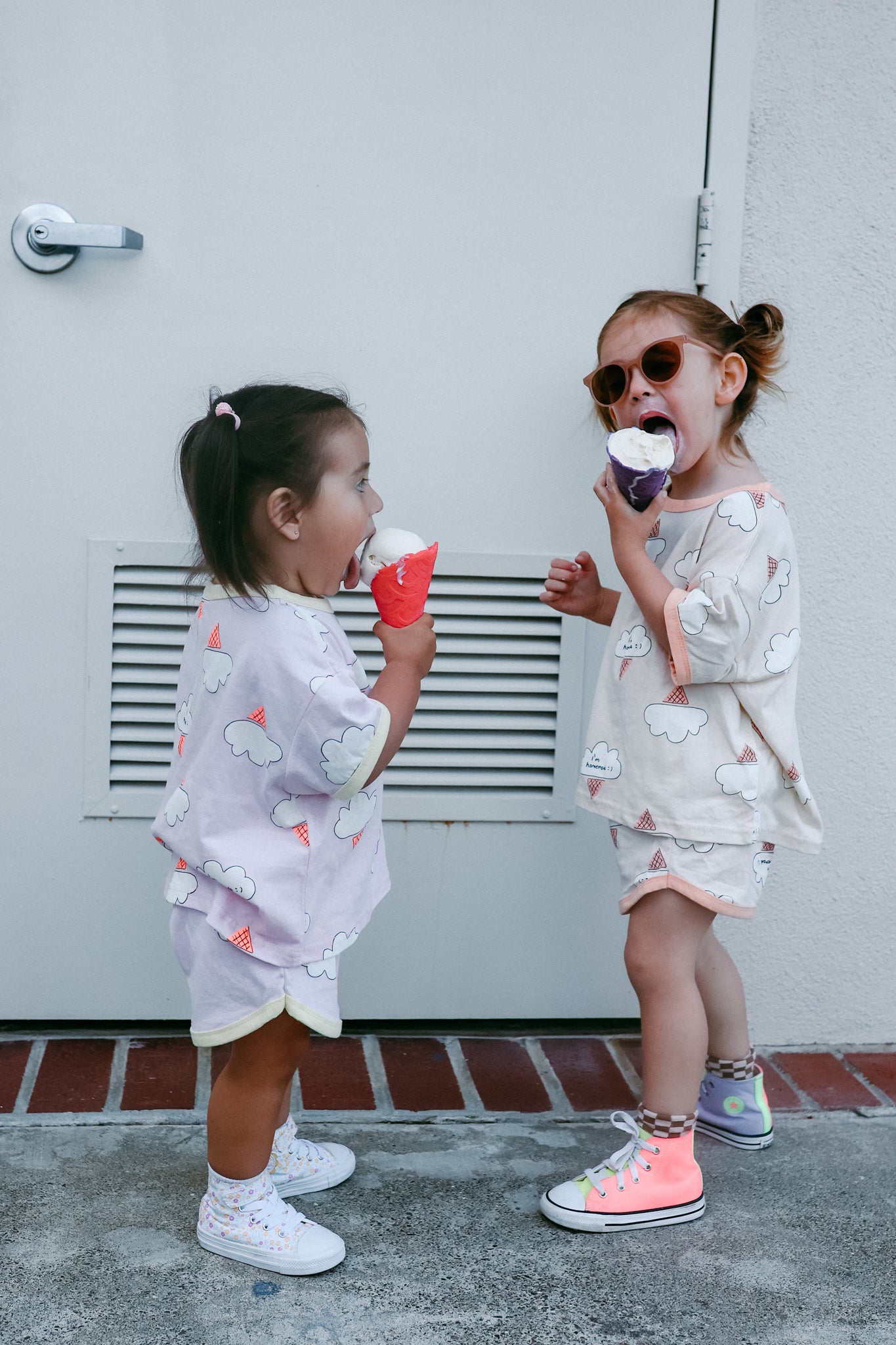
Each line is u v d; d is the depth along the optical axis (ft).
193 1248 5.12
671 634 5.19
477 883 7.00
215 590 4.97
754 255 6.67
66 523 6.48
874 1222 5.52
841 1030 7.35
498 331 6.56
